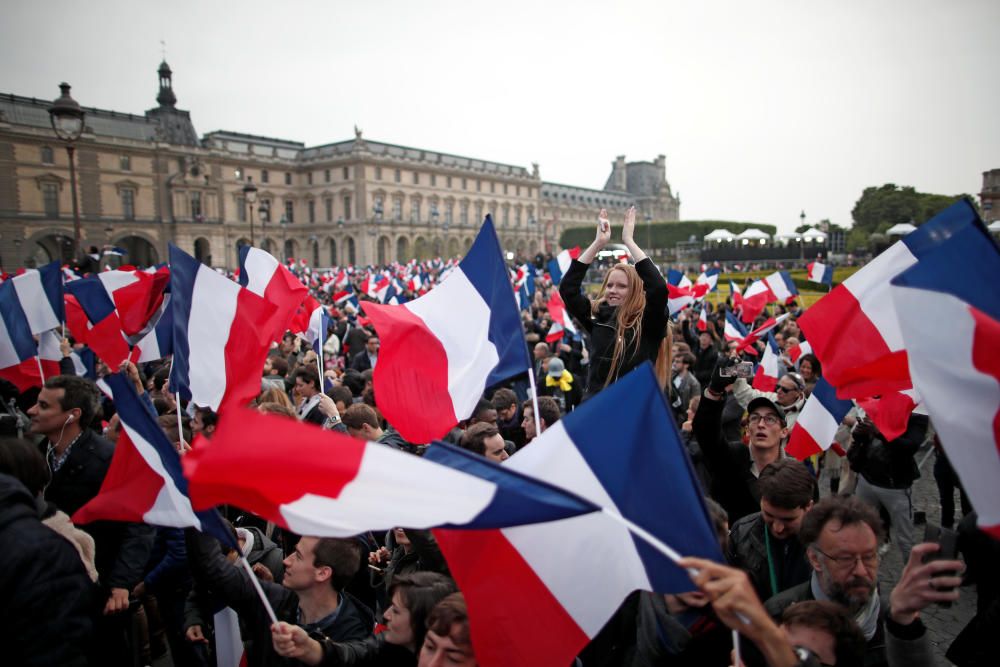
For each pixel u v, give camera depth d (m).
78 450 5.04
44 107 84.50
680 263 76.44
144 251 96.25
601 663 3.99
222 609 4.36
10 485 3.21
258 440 2.44
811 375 8.57
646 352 5.08
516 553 3.07
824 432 5.91
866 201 78.69
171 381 5.65
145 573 5.20
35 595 2.95
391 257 115.00
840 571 3.18
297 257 119.75
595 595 3.00
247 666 3.96
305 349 15.70
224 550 4.47
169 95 100.00
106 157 88.00
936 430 2.37
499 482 2.54
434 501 2.52
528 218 144.12
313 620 3.82
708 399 4.67
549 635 3.01
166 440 3.45
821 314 5.00
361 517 2.49
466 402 4.79
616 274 5.23
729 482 4.89
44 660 2.94
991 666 3.02
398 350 5.15
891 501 6.58
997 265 2.64
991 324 2.27
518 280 25.19
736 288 21.89
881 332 4.72
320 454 2.52
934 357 2.40
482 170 133.25
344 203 114.81
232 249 106.19
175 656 5.10
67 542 3.20
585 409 3.02
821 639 2.74
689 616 3.26
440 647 3.02
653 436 2.85
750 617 2.18
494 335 4.82
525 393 11.66
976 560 3.32
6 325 7.98
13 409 9.48
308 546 3.75
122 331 8.88
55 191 83.56
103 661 4.62
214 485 2.60
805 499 3.72
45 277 8.20
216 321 5.88
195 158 96.62
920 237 4.14
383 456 2.59
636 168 185.25
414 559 4.76
